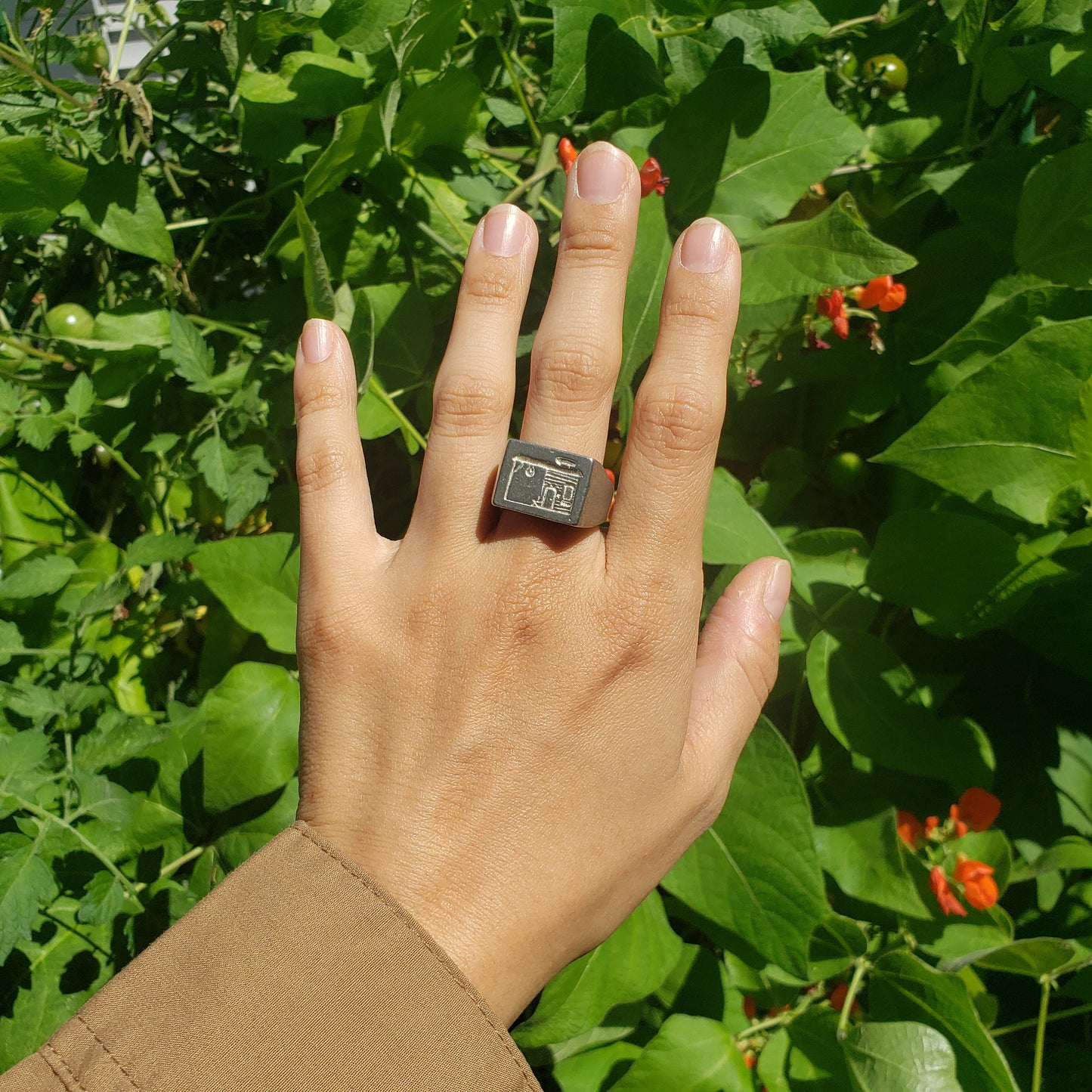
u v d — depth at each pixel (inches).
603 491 9.4
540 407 9.5
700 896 12.5
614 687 9.1
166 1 20.5
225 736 13.0
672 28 13.9
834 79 15.3
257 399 13.6
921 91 15.4
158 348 14.2
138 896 13.1
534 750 8.9
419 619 9.2
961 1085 12.7
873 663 13.3
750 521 13.1
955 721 13.1
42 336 14.1
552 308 9.6
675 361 9.4
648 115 13.8
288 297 14.5
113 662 14.8
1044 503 12.6
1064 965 12.6
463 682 9.0
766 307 14.1
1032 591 12.8
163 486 15.3
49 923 12.9
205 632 14.6
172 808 13.4
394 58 13.7
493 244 9.7
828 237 12.5
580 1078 13.2
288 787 13.1
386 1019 7.5
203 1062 7.2
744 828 12.3
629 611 9.1
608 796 9.0
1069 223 12.8
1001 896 14.4
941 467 12.6
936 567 13.1
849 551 13.7
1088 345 11.4
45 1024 12.6
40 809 12.2
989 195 14.1
